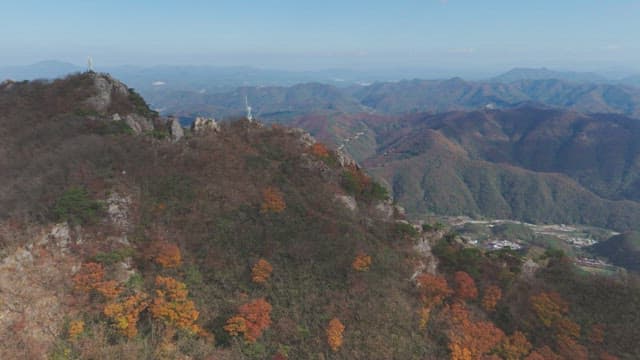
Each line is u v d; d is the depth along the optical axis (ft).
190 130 225.35
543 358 150.71
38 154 203.82
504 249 216.95
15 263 125.29
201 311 135.74
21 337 111.75
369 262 160.76
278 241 164.35
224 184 181.16
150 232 154.20
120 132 227.40
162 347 119.96
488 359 143.74
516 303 177.37
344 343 135.95
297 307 144.36
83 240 141.18
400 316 148.97
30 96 267.80
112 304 123.34
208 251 155.53
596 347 165.58
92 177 166.50
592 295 188.96
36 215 144.77
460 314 157.99
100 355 112.47
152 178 175.63
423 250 188.34
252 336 130.82
